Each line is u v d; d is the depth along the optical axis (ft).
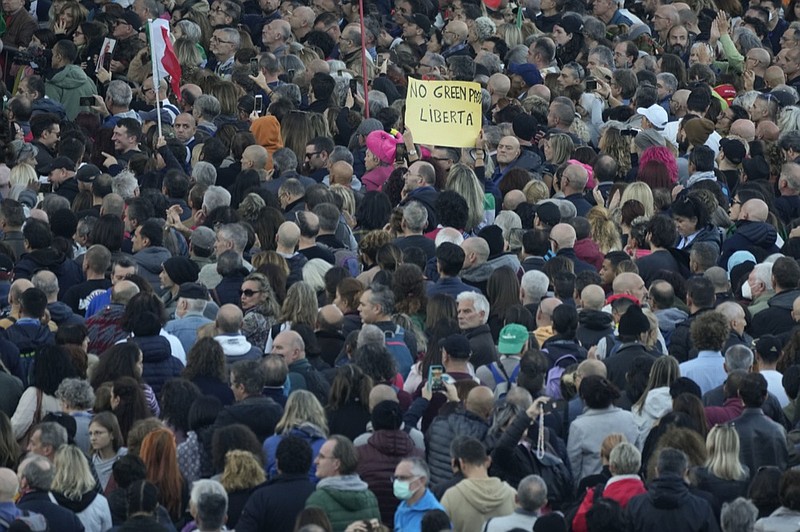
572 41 317.83
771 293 193.47
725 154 246.47
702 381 168.04
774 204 236.02
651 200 221.25
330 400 154.30
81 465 140.15
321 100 268.21
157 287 193.26
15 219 202.28
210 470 148.87
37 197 226.17
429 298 176.65
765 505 141.59
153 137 249.34
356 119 261.03
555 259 194.39
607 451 147.43
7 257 189.67
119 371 160.56
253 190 217.15
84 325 169.27
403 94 291.38
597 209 211.82
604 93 281.13
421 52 320.29
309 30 315.99
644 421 157.99
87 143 244.63
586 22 319.06
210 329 170.30
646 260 202.08
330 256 197.57
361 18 269.03
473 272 190.70
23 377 169.78
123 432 154.10
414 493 137.69
